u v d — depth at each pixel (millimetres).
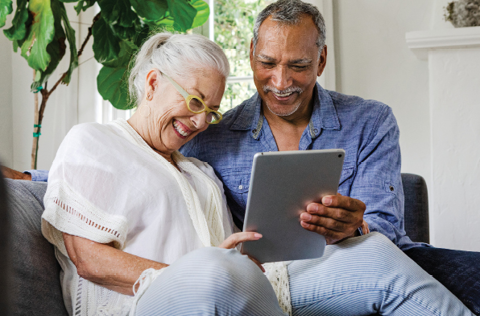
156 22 2279
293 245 1074
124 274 1009
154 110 1245
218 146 1552
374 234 1121
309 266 1114
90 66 2848
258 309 806
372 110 1567
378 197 1429
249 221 1014
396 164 1527
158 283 836
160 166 1200
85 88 2842
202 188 1333
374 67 2711
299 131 1570
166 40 1300
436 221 2506
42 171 1427
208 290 773
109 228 1057
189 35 1274
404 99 2680
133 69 1327
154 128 1251
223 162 1536
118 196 1105
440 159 2496
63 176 1073
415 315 999
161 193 1146
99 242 1048
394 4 2676
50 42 2092
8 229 277
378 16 2699
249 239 1013
